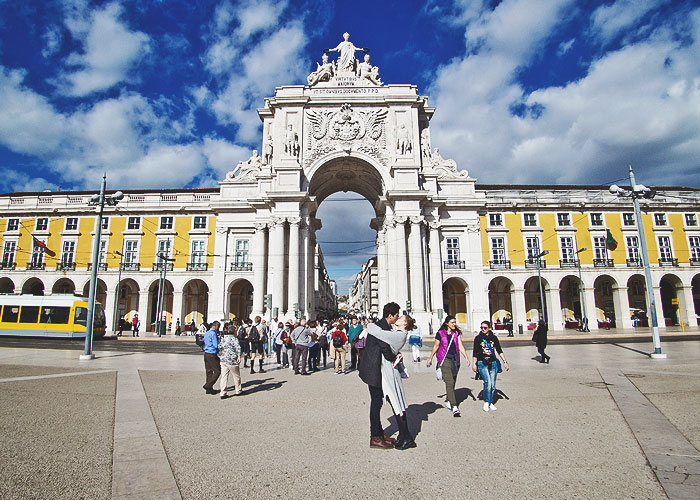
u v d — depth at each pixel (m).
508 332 15.73
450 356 3.70
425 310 15.16
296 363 6.62
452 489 2.08
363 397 4.51
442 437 2.95
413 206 15.73
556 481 2.17
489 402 3.72
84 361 7.40
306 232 15.86
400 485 2.13
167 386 5.04
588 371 5.84
